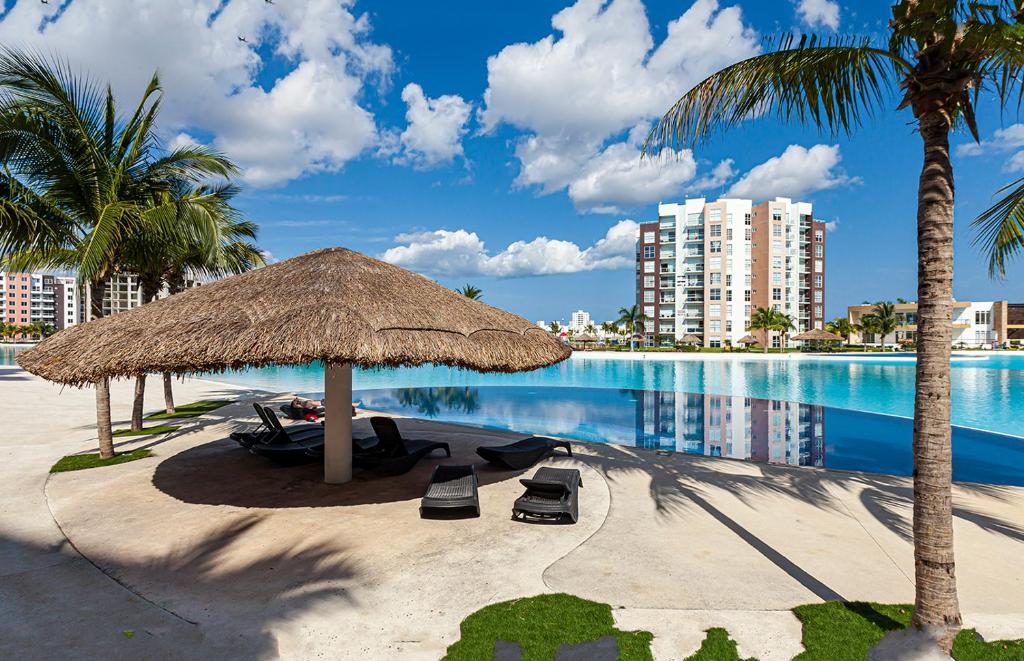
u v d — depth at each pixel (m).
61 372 6.46
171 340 6.25
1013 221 6.61
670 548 5.80
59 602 4.56
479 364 7.08
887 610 4.43
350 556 5.54
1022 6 4.23
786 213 81.19
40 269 10.27
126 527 6.34
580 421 18.23
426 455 10.45
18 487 7.96
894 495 7.85
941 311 3.89
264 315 6.58
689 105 5.56
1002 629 4.16
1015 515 6.89
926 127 3.89
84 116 9.47
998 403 22.41
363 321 6.56
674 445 14.22
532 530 6.34
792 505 7.34
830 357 51.03
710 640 3.99
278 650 3.88
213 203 10.77
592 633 4.08
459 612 4.41
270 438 9.91
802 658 3.76
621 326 97.12
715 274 81.38
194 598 4.64
